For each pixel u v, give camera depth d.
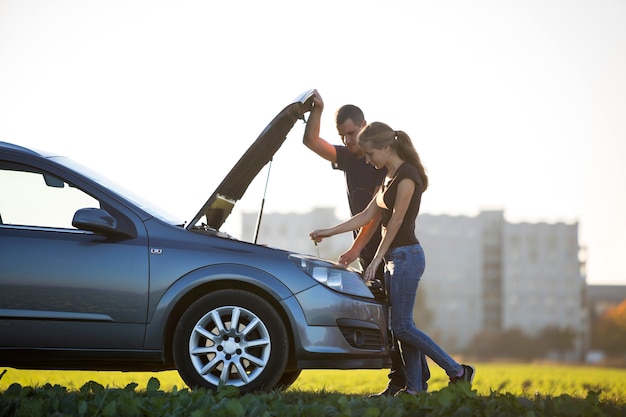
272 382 9.16
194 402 7.61
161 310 9.09
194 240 9.35
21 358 8.97
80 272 9.05
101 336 9.03
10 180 9.30
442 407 7.43
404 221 10.18
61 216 9.27
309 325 9.23
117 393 8.05
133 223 9.30
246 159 9.87
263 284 9.20
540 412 7.72
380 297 10.27
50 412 7.53
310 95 10.44
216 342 9.18
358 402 7.69
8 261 8.99
